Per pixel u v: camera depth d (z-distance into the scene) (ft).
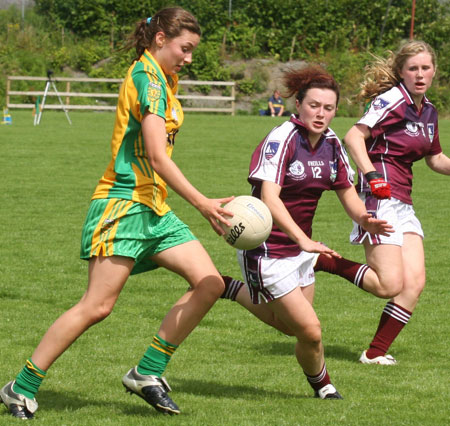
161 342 24.91
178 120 25.22
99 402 26.53
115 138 24.81
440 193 82.69
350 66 212.23
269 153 26.96
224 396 27.68
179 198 76.74
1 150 109.29
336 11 225.76
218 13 222.28
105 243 24.26
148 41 25.08
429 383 29.73
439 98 209.67
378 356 33.06
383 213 32.45
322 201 77.36
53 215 66.49
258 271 27.04
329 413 25.52
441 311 41.60
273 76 214.07
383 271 31.24
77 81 204.13
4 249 54.03
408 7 225.56
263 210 25.18
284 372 30.99
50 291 43.88
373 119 32.27
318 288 46.29
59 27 222.48
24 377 24.62
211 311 41.04
